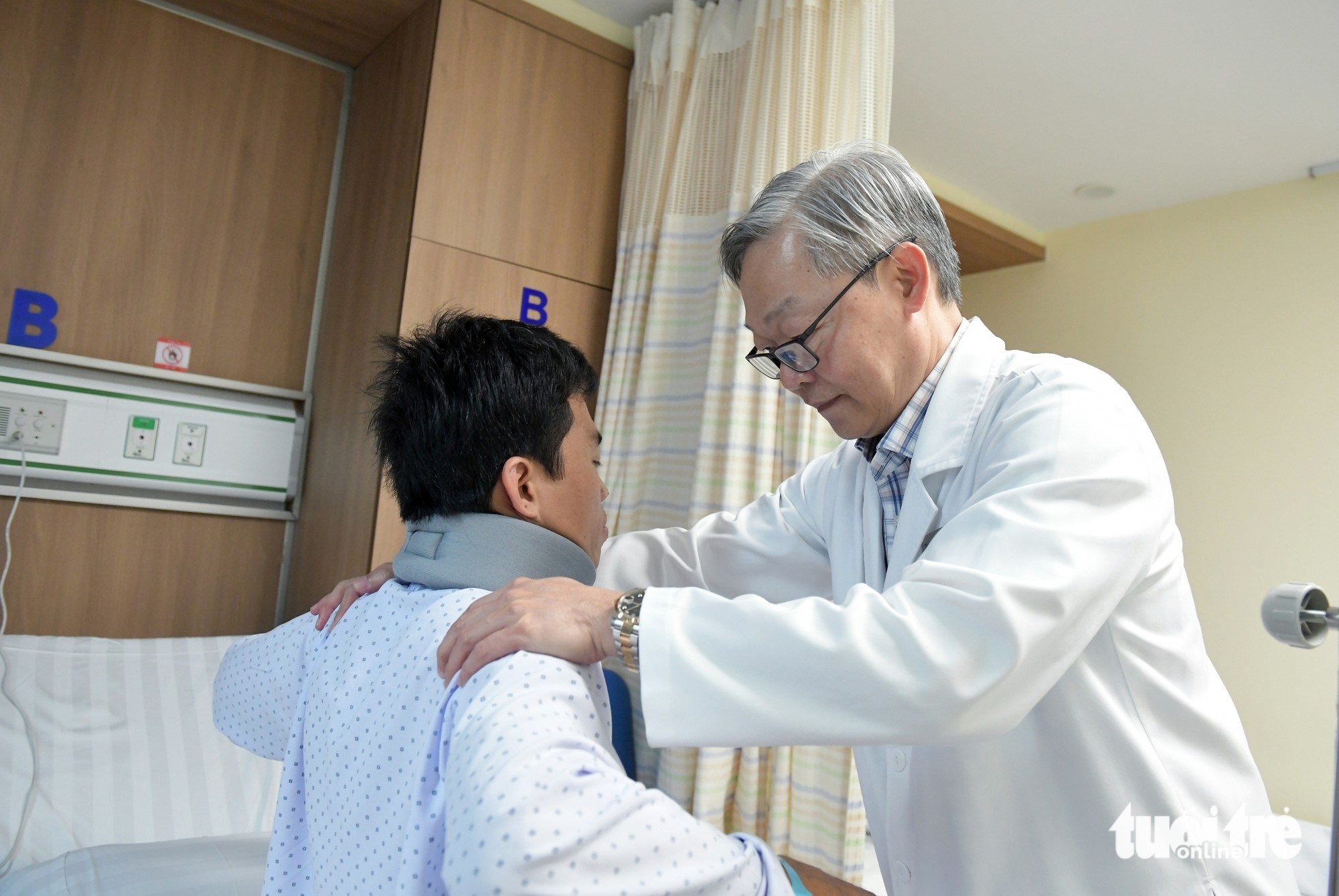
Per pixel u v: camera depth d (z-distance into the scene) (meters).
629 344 2.37
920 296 0.99
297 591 2.39
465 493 0.80
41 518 2.14
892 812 0.99
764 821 2.00
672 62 2.43
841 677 0.69
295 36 2.48
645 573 1.36
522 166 2.37
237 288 2.43
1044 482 0.80
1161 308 3.36
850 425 1.05
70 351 2.19
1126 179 3.19
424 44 2.27
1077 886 0.88
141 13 2.32
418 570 0.78
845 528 1.16
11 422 2.07
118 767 1.71
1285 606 0.74
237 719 0.97
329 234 2.58
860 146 1.02
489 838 0.51
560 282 2.44
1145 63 2.46
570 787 0.54
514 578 0.77
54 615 2.14
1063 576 0.73
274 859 0.83
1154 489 0.85
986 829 0.91
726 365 2.13
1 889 1.33
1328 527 2.90
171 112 2.35
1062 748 0.89
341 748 0.74
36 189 2.17
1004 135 2.96
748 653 0.71
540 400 0.81
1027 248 3.64
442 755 0.65
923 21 2.39
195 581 2.33
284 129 2.52
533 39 2.41
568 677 0.66
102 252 2.24
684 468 2.25
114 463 2.18
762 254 0.99
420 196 2.18
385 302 2.21
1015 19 2.33
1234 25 2.26
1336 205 2.98
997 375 1.01
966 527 0.80
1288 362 3.04
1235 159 2.97
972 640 0.70
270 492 2.40
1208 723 0.92
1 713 1.71
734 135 2.32
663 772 2.05
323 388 2.44
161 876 1.28
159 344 2.31
